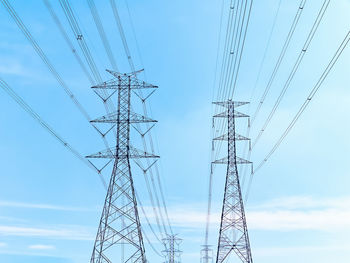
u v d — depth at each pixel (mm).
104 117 59531
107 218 57219
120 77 61344
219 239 68062
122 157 59469
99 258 55688
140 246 56969
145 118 60344
